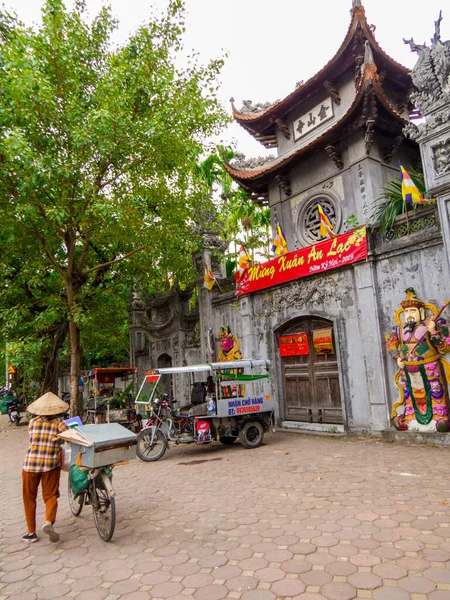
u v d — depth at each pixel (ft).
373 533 14.39
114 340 66.49
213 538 15.07
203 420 31.35
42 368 58.80
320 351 37.32
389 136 38.75
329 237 38.19
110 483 15.51
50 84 35.53
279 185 45.44
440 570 11.69
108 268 52.08
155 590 11.75
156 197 42.24
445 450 25.81
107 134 34.19
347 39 37.09
